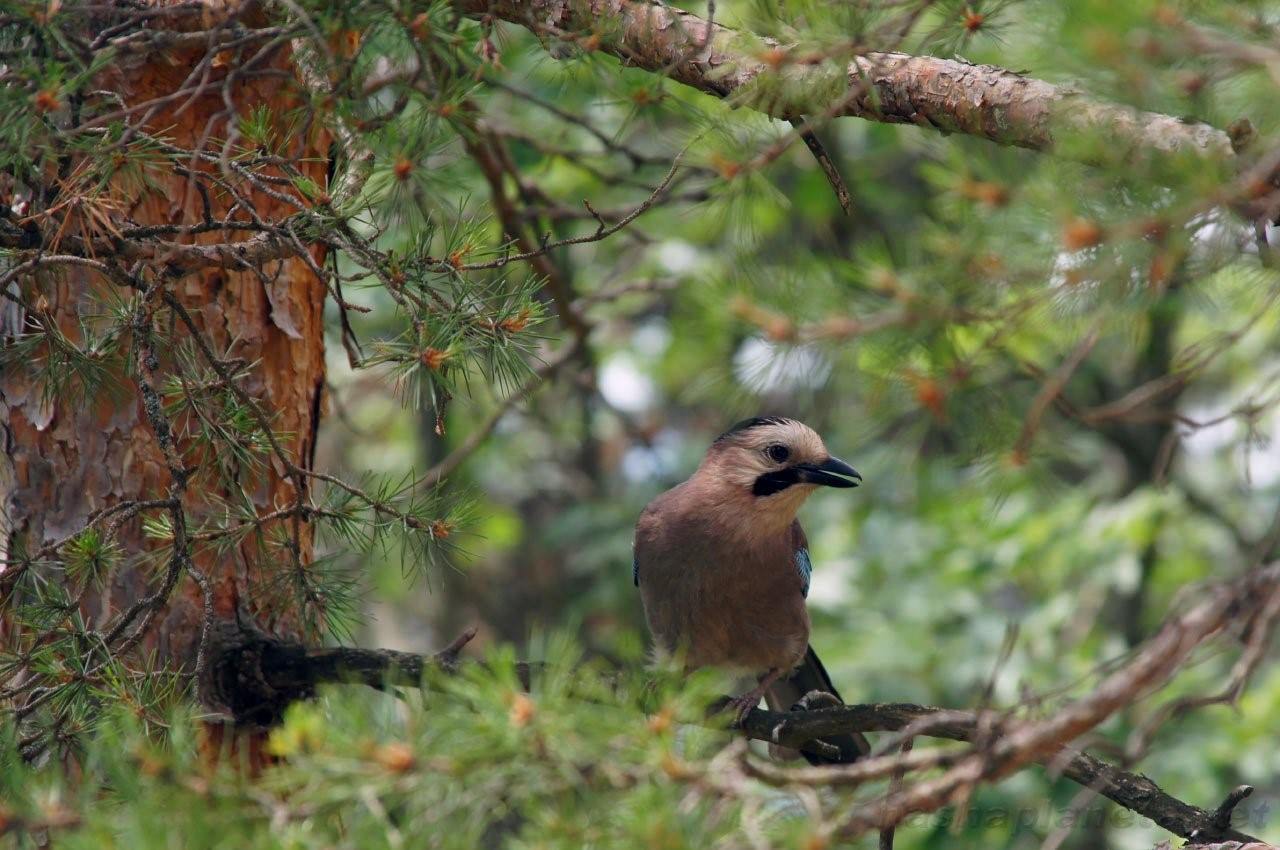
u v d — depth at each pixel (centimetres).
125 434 855
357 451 2111
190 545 777
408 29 658
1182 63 504
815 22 607
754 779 491
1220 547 1819
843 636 1577
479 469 1920
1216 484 1781
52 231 717
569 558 2017
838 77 657
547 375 1342
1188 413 1673
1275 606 510
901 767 502
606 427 2084
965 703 1497
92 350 772
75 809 508
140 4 799
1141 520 1563
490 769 475
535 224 1294
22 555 736
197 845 474
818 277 536
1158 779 1409
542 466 2072
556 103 1484
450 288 727
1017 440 618
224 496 863
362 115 704
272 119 844
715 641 1085
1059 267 500
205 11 757
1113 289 502
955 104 712
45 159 694
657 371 1978
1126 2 458
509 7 781
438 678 523
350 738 480
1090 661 1510
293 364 903
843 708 838
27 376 853
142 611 770
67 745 688
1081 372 1684
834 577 1639
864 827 494
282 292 899
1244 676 515
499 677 486
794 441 1057
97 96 786
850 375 548
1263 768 1390
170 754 514
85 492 852
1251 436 659
